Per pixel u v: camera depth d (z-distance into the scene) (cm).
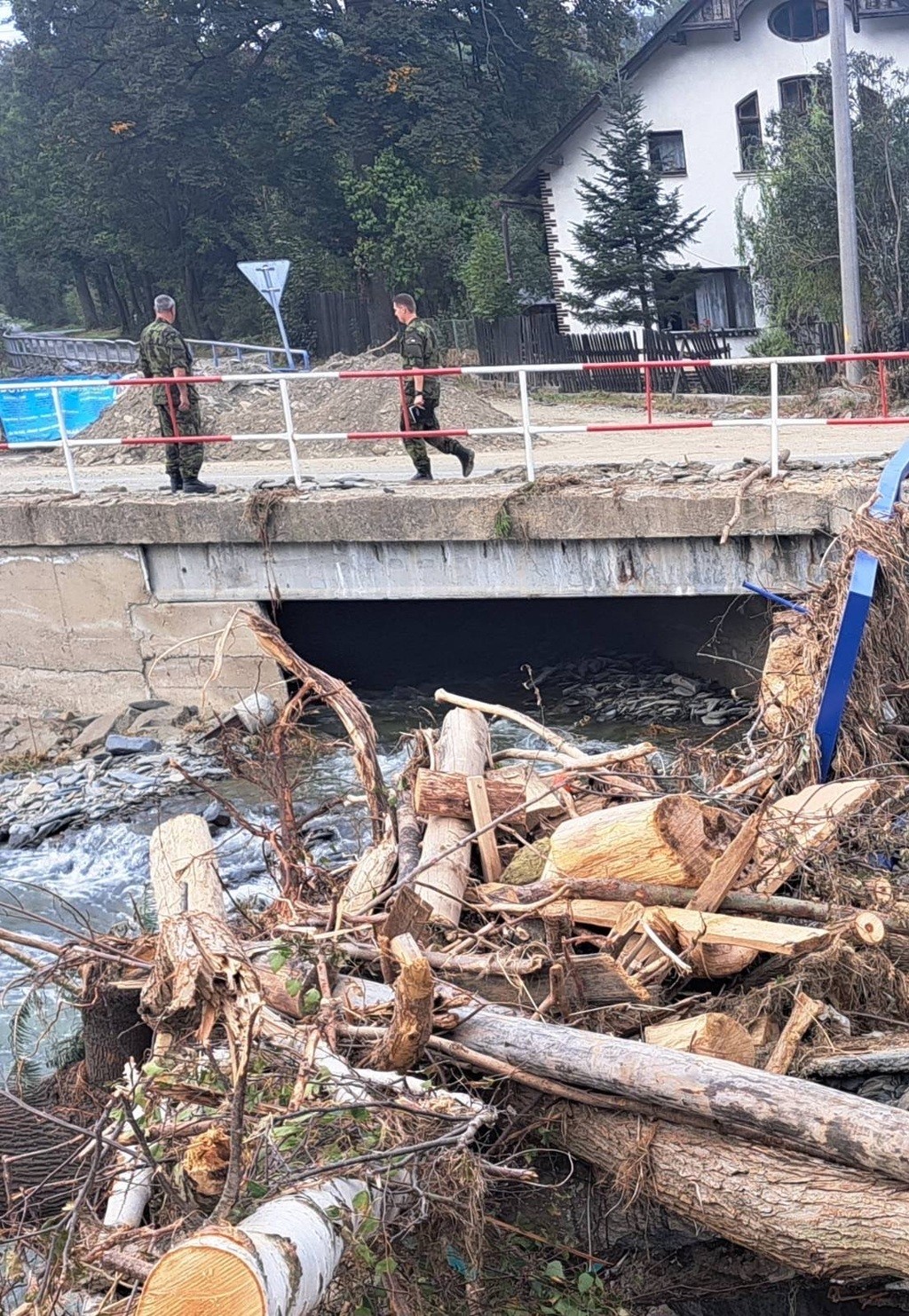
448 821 577
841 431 1612
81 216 4916
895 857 561
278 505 1139
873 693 651
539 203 3341
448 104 4050
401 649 1470
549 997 448
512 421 2050
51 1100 546
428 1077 428
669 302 2938
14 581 1257
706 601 1204
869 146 2466
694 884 479
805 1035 446
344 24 4088
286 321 4303
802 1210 365
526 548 1085
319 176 4247
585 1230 430
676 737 1083
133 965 487
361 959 487
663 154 3128
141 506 1191
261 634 587
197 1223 349
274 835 587
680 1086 385
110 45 4216
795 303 2566
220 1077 396
